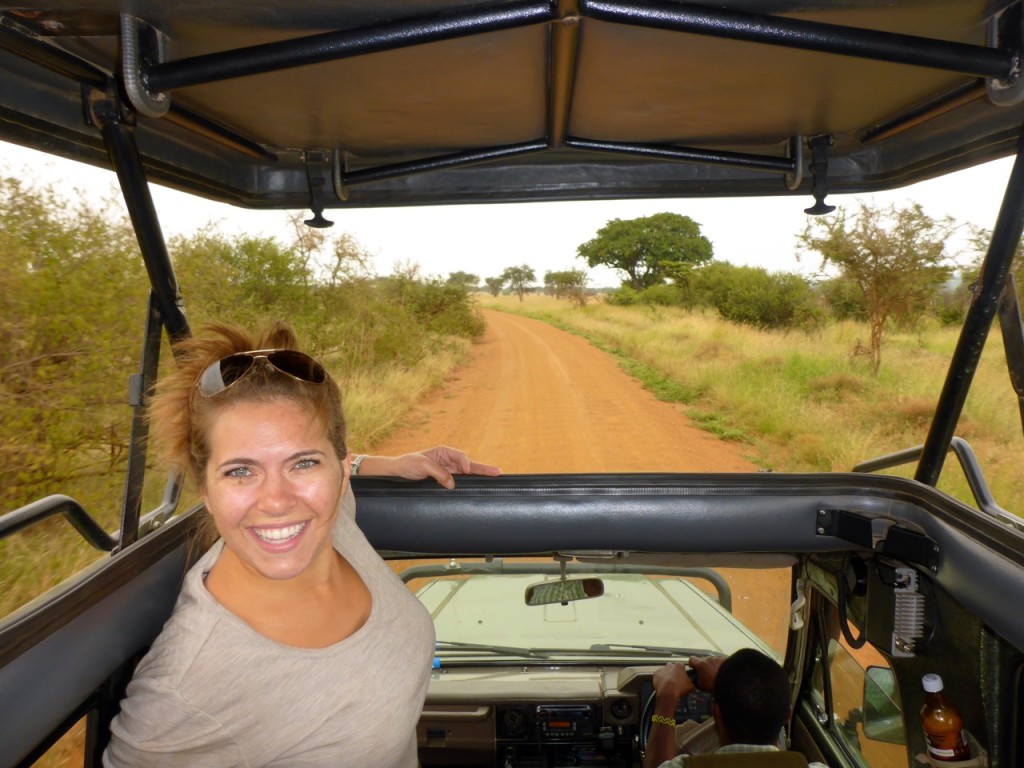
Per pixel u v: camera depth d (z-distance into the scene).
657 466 9.23
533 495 2.14
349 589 1.41
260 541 1.17
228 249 11.98
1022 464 6.75
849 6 1.31
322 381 1.20
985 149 1.95
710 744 2.36
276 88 1.69
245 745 1.18
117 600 1.42
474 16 1.30
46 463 6.00
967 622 1.68
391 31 1.32
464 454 2.20
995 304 1.74
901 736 2.02
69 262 6.44
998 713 1.59
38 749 1.17
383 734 1.33
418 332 18.28
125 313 6.58
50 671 1.18
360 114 1.88
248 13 1.32
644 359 19.81
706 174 2.30
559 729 2.75
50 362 6.31
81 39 1.43
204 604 1.16
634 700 2.70
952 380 1.85
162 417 1.21
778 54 1.52
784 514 2.07
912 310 14.80
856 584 2.10
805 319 21.67
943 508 1.80
